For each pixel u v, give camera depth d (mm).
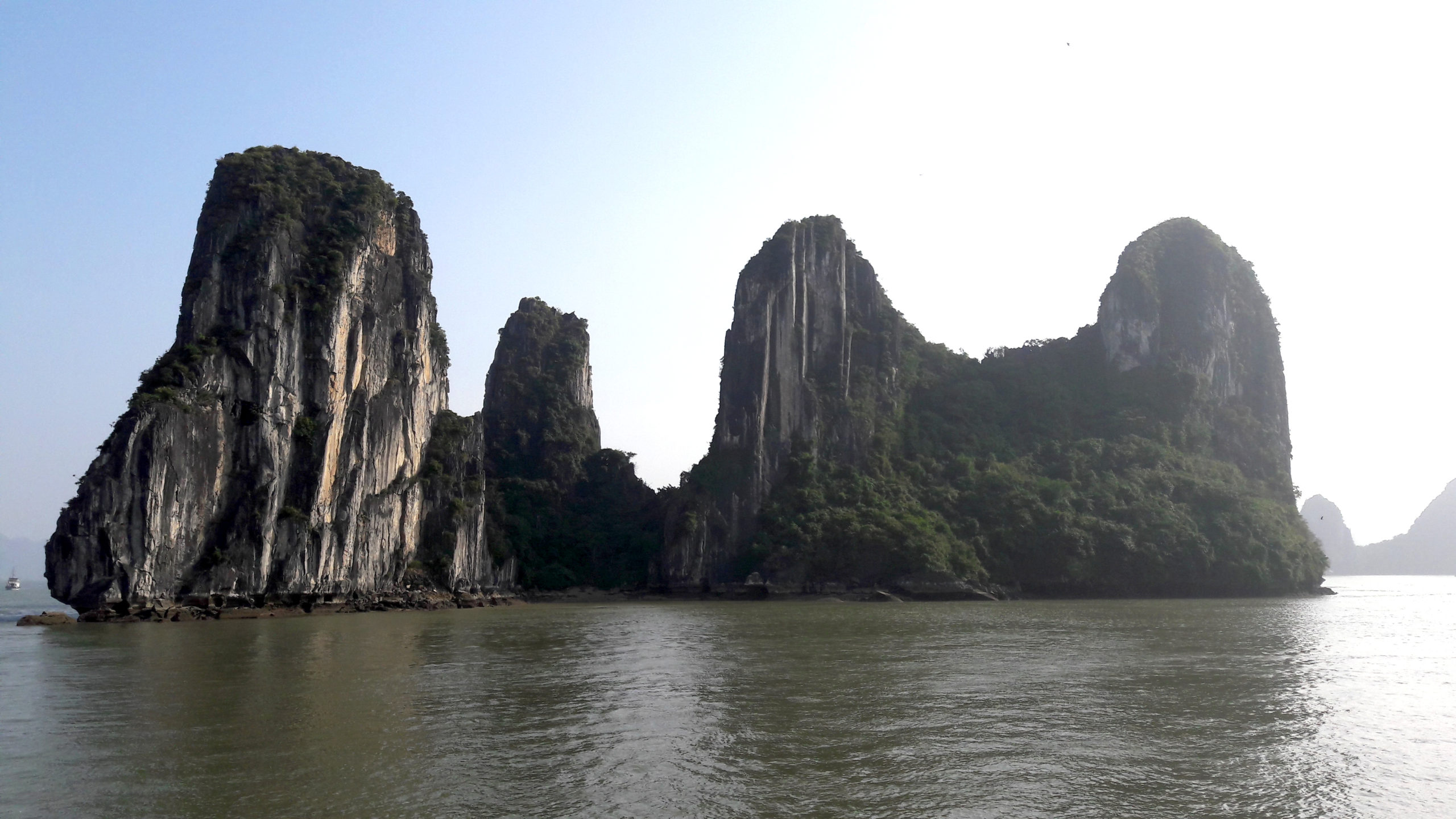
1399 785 20250
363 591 87562
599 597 118812
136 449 66562
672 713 27516
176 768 21359
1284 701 29516
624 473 142625
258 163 83438
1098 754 22688
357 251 87688
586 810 18344
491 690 31703
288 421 78688
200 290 76000
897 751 22828
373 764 21656
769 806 18609
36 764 21734
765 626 60531
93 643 48031
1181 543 105688
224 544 73062
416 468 99625
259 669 37281
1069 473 118000
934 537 107250
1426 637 49781
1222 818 18094
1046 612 74375
